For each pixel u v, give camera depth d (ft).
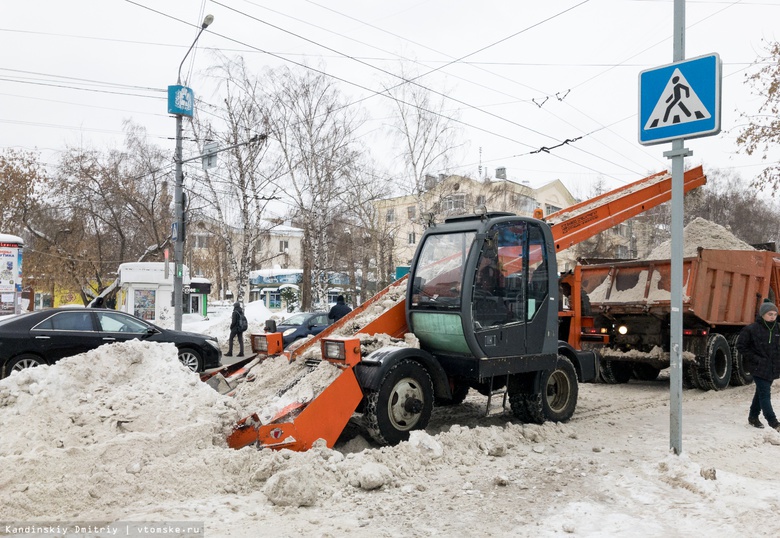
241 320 58.85
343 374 19.60
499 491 16.03
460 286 21.71
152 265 78.95
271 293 169.58
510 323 22.89
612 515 14.30
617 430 24.04
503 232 22.88
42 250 104.68
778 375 23.86
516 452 20.08
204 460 16.37
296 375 21.52
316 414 18.63
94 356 19.34
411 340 22.59
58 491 14.19
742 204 141.79
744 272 36.83
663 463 17.92
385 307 24.77
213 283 183.42
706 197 138.92
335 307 45.73
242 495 15.53
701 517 14.06
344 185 87.45
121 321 38.68
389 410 20.22
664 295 34.68
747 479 16.83
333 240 99.96
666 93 18.65
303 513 14.34
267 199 81.71
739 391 34.37
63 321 36.50
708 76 17.66
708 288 34.53
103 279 114.32
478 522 13.87
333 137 84.53
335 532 13.20
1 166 101.76
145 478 15.26
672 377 18.74
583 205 31.86
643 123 19.27
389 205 130.62
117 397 17.95
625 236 146.82
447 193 94.48
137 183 104.47
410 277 23.66
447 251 22.84
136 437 16.26
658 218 138.92
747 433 23.25
